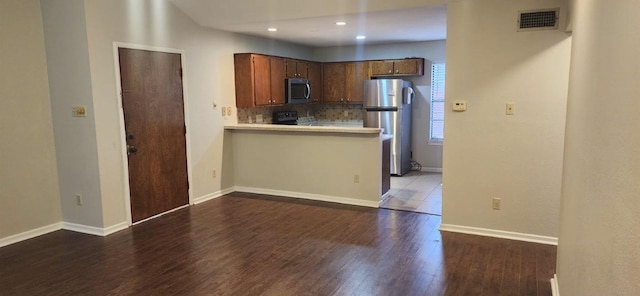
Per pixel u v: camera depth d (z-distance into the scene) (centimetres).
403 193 582
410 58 722
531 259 347
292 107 775
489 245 380
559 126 368
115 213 432
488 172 399
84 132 413
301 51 787
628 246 96
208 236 412
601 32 154
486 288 297
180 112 505
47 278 322
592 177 156
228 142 590
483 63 386
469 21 386
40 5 413
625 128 107
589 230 156
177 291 299
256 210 504
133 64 440
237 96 599
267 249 377
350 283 308
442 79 734
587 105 181
